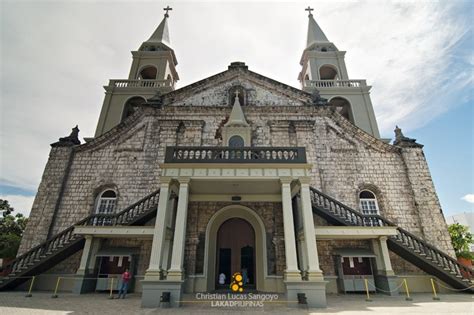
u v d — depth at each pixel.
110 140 17.55
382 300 10.76
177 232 10.38
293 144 17.11
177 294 9.21
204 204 14.48
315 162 16.41
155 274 9.54
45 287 13.51
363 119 21.00
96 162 16.86
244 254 14.08
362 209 15.81
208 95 19.03
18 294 11.69
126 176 16.41
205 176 11.31
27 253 12.97
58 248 12.97
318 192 14.21
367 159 16.89
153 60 24.47
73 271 13.87
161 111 18.20
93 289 13.18
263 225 13.95
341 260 13.58
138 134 17.78
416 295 12.23
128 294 12.45
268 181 11.95
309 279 9.55
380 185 16.19
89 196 15.93
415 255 12.80
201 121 17.39
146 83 22.50
